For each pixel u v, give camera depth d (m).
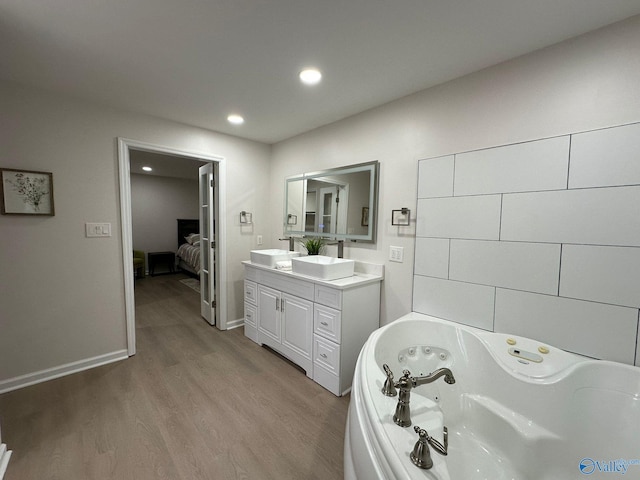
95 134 2.30
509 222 1.64
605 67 1.35
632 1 1.18
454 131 1.86
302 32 1.43
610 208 1.34
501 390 1.47
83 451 1.53
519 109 1.60
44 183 2.10
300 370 2.41
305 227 3.01
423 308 2.04
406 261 2.14
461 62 1.67
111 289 2.45
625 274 1.32
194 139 2.84
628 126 1.29
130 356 2.58
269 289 2.70
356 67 1.74
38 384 2.12
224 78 1.90
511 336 1.62
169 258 6.41
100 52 1.62
